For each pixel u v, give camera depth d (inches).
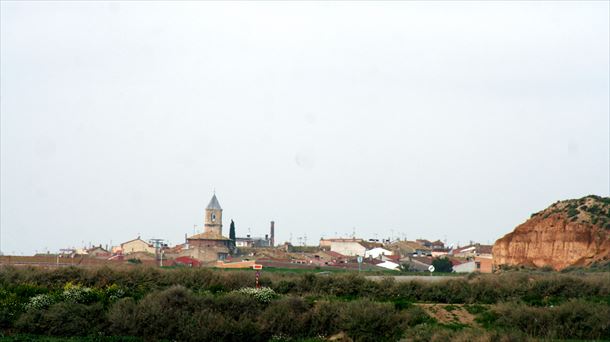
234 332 1883.6
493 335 1774.1
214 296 2111.2
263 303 2069.4
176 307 1974.7
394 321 1950.1
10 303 2016.5
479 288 2351.1
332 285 2397.9
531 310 2028.8
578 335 1947.6
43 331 1908.2
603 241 4340.6
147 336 1891.0
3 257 4266.7
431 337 1801.2
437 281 2470.5
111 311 1951.3
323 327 1955.0
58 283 2348.7
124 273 2450.8
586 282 2453.2
